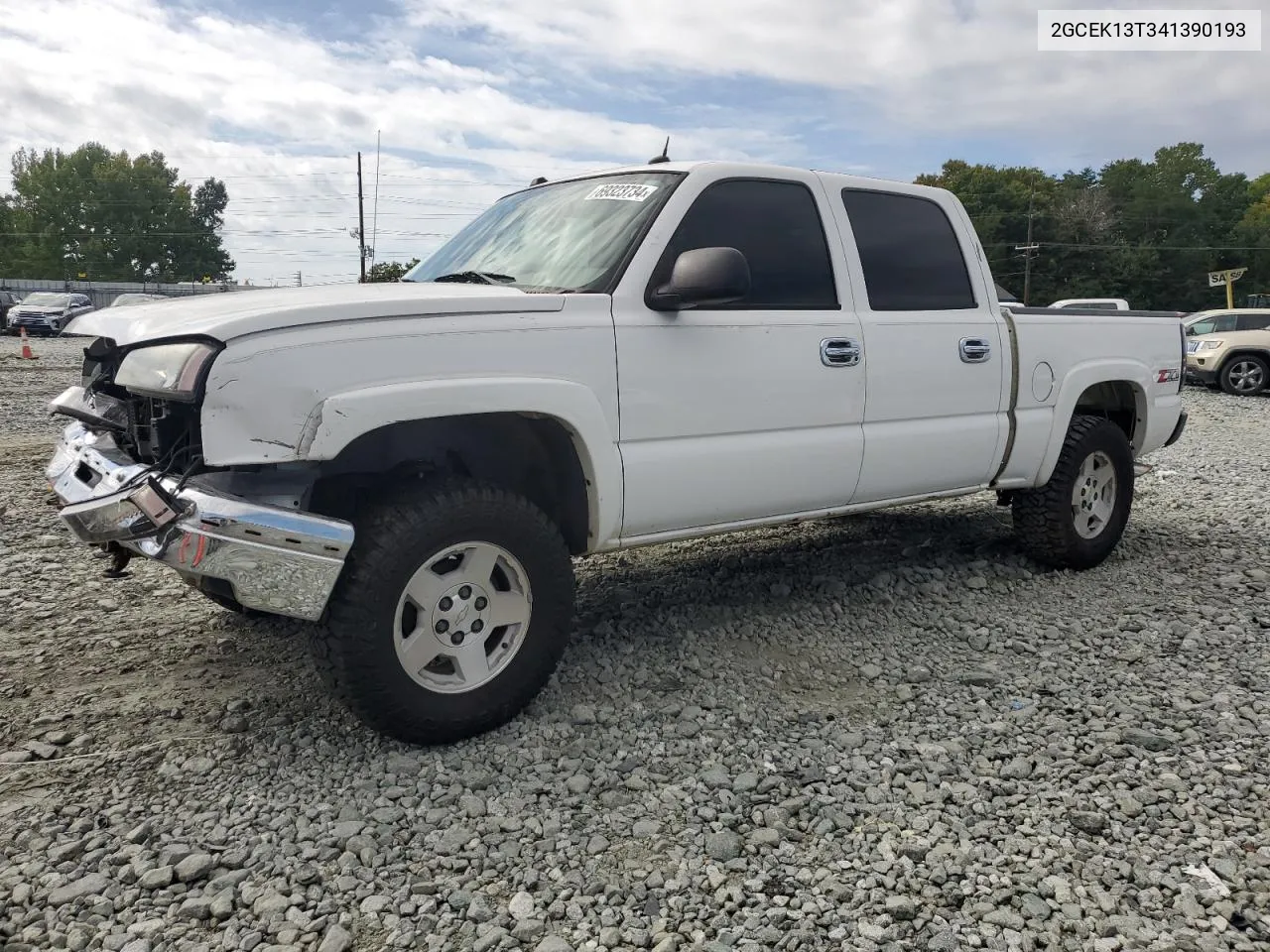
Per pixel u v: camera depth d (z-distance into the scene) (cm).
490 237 418
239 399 268
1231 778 301
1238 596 484
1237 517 668
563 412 323
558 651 332
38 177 8581
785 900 242
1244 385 1858
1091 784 298
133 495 276
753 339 375
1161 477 845
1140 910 240
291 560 275
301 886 245
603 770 303
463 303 309
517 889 245
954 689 370
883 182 443
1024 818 280
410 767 302
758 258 388
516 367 314
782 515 403
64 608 445
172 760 304
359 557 287
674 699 357
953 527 624
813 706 355
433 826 271
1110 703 356
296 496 293
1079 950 225
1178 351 577
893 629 436
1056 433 493
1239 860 260
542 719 337
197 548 270
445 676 314
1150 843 268
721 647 410
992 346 461
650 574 512
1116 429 520
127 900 237
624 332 341
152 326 292
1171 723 341
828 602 467
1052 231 7169
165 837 262
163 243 8900
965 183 7494
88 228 8638
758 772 305
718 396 366
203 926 230
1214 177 7869
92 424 338
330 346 281
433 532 294
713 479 369
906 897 240
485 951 222
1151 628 436
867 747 321
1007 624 441
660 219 361
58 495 328
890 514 666
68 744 315
